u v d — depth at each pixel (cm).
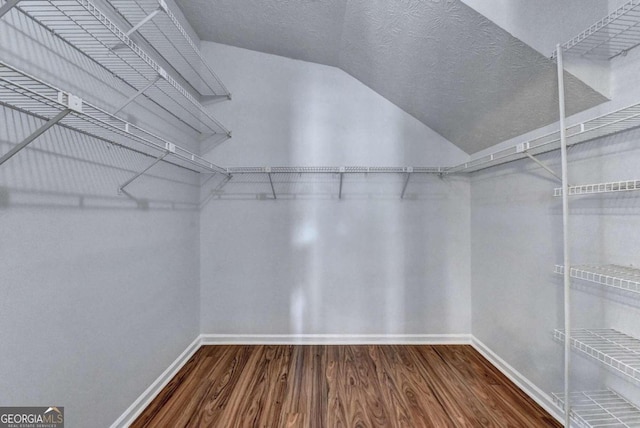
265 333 244
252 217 244
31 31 99
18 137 95
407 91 214
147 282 170
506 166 197
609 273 110
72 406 117
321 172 239
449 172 235
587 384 135
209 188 243
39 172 103
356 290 244
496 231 209
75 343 119
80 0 85
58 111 97
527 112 162
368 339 243
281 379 192
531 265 174
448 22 140
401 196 244
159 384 180
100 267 133
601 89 124
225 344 242
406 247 244
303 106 244
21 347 97
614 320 123
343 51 214
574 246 142
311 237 244
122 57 129
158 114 181
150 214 174
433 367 206
